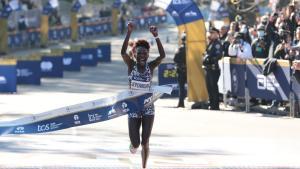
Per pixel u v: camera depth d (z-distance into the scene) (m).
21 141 27.02
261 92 35.22
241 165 22.05
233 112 36.50
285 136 28.55
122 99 19.97
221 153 24.75
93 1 135.88
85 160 22.95
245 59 36.03
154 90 20.05
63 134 29.11
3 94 46.94
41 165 21.56
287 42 34.56
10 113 35.81
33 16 99.56
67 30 102.44
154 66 20.31
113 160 22.95
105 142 27.05
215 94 37.53
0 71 47.81
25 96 45.25
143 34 113.50
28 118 19.92
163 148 25.70
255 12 59.56
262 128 30.70
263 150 25.39
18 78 54.16
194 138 28.17
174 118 34.19
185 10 39.03
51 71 60.12
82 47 71.25
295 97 33.41
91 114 20.06
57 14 108.00
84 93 47.75
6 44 81.25
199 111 37.16
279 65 33.91
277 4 49.12
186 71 39.22
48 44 95.69
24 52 85.12
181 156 24.03
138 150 24.86
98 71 66.38
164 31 118.00
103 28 115.06
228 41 38.50
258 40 36.84
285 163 22.66
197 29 39.06
